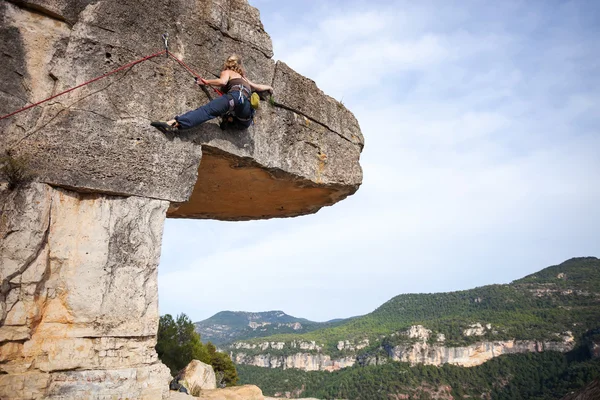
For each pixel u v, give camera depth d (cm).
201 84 632
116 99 557
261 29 746
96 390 504
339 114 891
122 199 557
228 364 3441
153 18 601
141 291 557
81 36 538
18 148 492
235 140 677
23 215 486
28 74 510
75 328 512
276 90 755
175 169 600
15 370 472
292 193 888
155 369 560
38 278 492
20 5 516
